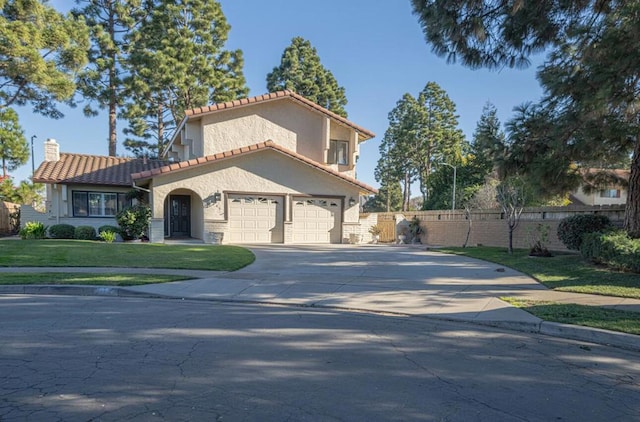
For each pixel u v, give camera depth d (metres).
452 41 10.16
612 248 10.45
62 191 20.12
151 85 29.91
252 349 5.12
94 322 6.32
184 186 18.14
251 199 19.27
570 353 5.28
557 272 10.85
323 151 21.89
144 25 31.09
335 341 5.55
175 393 3.79
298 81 43.28
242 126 20.53
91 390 3.83
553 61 10.63
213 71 31.64
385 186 73.56
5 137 30.67
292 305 7.91
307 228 20.34
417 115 56.56
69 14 23.59
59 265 11.55
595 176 12.12
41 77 18.62
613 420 3.49
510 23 9.93
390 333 6.02
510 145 12.01
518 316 6.78
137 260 12.59
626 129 9.60
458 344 5.56
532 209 17.02
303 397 3.77
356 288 9.22
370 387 4.04
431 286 9.45
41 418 3.28
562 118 10.50
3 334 5.62
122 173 21.92
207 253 14.33
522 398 3.88
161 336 5.60
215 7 32.09
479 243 19.89
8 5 18.14
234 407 3.53
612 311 6.94
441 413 3.53
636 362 4.97
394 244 22.12
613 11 9.09
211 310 7.34
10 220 24.28
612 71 8.37
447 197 39.16
